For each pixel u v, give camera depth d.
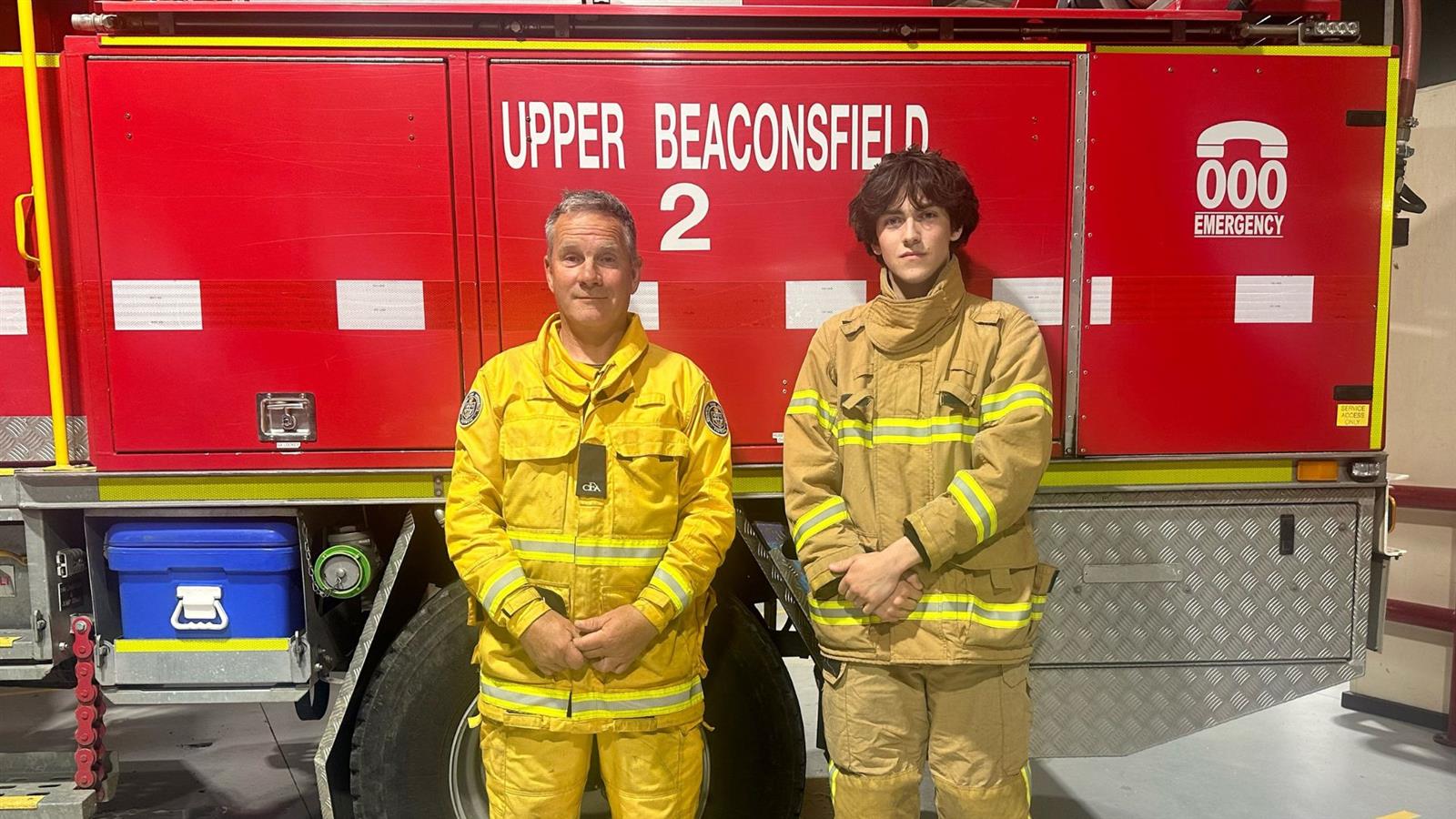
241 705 3.73
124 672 2.17
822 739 2.40
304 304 2.10
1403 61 2.28
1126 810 2.84
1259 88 2.21
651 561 1.75
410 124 2.08
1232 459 2.26
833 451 1.89
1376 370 2.28
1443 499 3.39
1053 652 2.24
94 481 2.12
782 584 2.21
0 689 3.85
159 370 2.10
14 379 2.22
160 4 2.00
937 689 1.86
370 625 2.15
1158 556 2.26
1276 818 2.79
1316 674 2.30
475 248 2.11
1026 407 1.76
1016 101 2.16
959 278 1.88
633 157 2.12
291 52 2.06
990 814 1.81
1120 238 2.20
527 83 2.09
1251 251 2.23
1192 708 2.28
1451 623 3.36
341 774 2.21
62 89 2.14
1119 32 2.21
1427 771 3.13
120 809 2.83
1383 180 2.25
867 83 2.14
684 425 1.81
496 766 1.78
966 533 1.70
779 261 2.15
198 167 2.07
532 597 1.67
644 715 1.74
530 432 1.73
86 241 2.07
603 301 1.71
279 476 2.14
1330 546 2.29
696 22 2.14
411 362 2.12
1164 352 2.23
